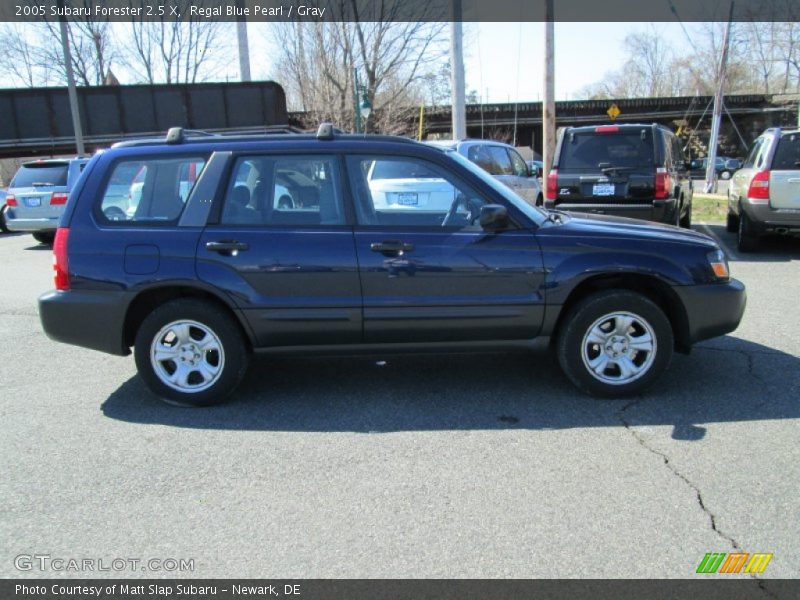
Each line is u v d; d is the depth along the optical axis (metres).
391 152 4.52
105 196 4.56
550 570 2.76
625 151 9.32
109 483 3.57
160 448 3.99
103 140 25.28
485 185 4.54
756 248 10.26
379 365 5.45
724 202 18.22
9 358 5.90
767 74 37.38
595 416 4.30
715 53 26.94
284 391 4.90
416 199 4.55
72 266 4.48
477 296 4.44
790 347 5.62
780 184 9.45
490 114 49.84
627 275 4.52
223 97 25.25
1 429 4.30
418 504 3.28
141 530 3.12
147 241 4.44
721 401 4.49
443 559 2.85
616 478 3.49
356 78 20.94
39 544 3.03
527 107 49.41
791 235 10.55
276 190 4.51
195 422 4.38
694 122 48.66
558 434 4.05
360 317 4.45
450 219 4.54
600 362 4.54
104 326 4.50
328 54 27.91
